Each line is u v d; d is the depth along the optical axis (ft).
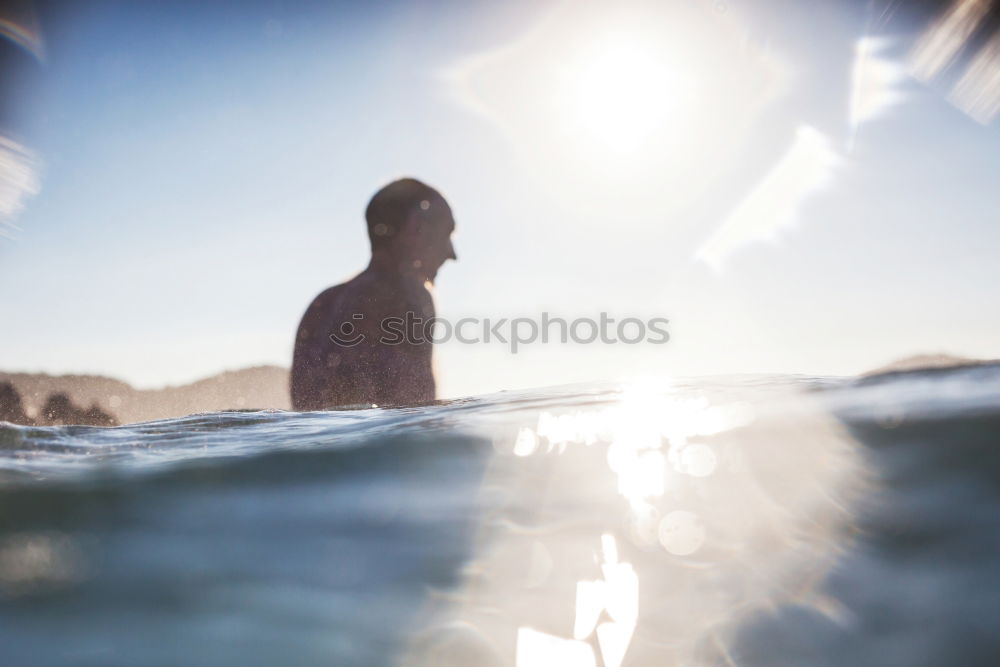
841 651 2.50
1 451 7.35
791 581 3.01
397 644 2.71
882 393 6.34
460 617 2.89
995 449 4.16
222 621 2.92
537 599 3.03
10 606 3.12
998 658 2.37
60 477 5.58
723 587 3.01
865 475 4.07
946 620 2.60
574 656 2.62
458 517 4.09
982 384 6.26
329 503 4.49
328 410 10.35
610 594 3.06
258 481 5.12
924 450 4.33
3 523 4.33
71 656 2.66
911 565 2.99
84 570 3.51
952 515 3.40
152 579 3.37
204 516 4.35
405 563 3.46
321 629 2.83
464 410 8.23
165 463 6.11
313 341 18.65
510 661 2.57
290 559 3.55
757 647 2.57
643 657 2.56
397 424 7.73
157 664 2.59
